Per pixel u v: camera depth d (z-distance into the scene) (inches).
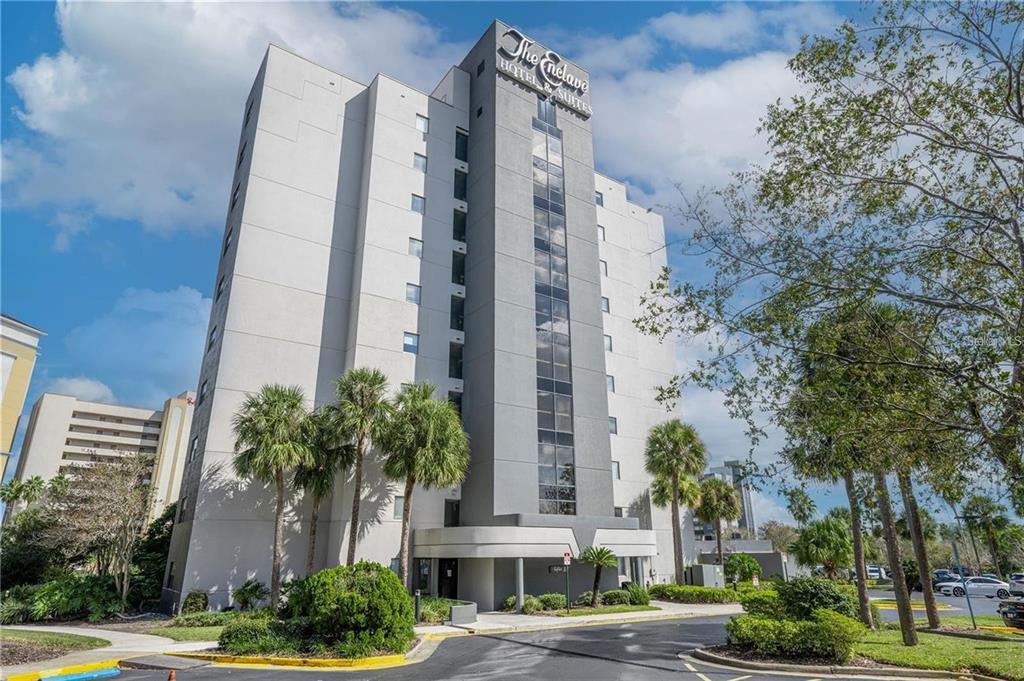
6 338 595.2
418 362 1293.1
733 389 410.6
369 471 1156.5
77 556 1348.4
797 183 396.5
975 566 2347.4
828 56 390.3
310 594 651.5
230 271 1189.1
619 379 1675.7
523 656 636.7
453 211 1461.6
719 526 1692.9
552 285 1438.2
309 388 1179.3
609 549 1222.9
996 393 349.4
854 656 582.2
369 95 1430.9
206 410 1115.9
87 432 3769.7
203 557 1007.6
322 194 1296.8
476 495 1237.7
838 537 1587.1
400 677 520.1
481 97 1553.9
